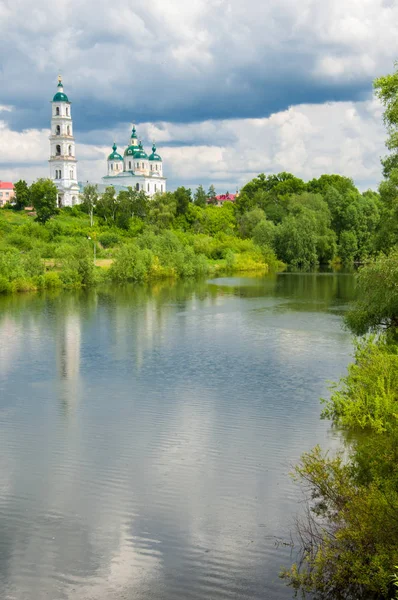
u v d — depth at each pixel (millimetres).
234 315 51125
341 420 22328
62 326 46062
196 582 12938
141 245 98625
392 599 10852
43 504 16531
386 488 12141
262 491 17094
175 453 20031
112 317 50531
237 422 23094
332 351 35906
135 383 29141
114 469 18781
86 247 85938
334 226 118062
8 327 45594
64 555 14078
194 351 36406
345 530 12039
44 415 24234
